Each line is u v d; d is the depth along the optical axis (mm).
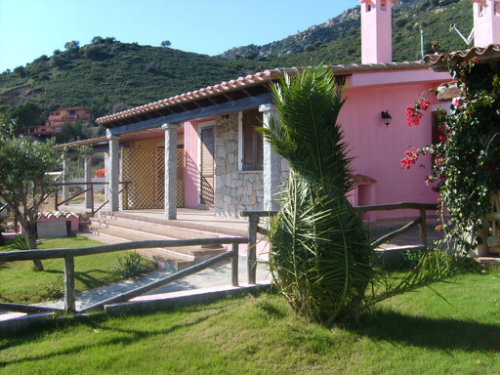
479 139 6035
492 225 6277
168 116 11047
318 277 4086
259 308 4812
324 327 4262
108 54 61438
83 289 7066
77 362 3809
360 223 4352
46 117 48125
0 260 4309
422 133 10539
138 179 15508
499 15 11812
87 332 4445
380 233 9219
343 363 3701
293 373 3578
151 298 5105
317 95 4273
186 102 9930
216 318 4660
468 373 3430
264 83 7738
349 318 4344
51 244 11016
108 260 8727
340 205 4223
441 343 3945
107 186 19531
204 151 13945
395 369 3555
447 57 6008
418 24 39906
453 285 5496
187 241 5238
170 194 11039
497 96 5746
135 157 15445
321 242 4078
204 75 53344
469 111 5934
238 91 8625
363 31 11359
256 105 8312
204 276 7398
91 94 50250
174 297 5133
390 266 6602
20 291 6797
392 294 4406
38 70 60781
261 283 5742
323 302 4215
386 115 9922
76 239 11852
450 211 6301
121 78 53531
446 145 6223
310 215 4176
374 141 9922
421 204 6941
